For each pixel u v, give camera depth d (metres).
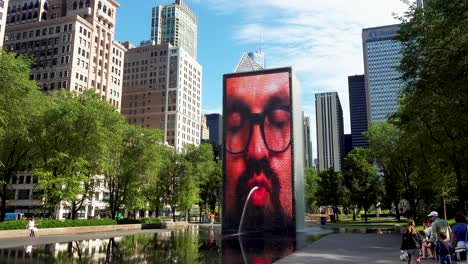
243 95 45.41
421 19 26.12
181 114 186.88
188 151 76.38
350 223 68.12
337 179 75.44
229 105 45.59
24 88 36.31
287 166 42.34
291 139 42.91
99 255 20.70
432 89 24.86
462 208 27.59
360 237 33.56
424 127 29.91
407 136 33.84
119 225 50.69
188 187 69.62
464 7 22.28
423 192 55.19
